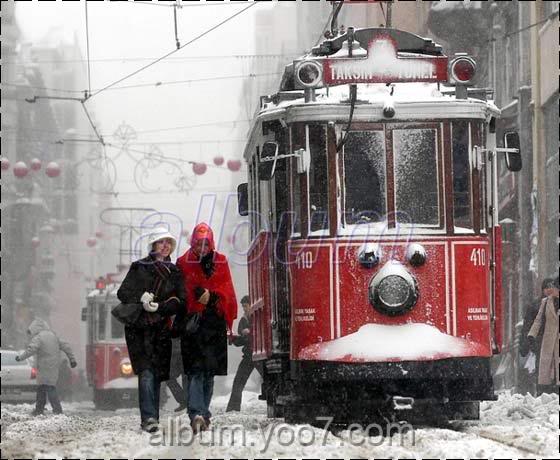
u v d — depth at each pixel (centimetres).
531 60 5034
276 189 2748
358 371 2581
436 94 2705
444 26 5694
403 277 2600
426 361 2583
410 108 2648
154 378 2439
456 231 2641
